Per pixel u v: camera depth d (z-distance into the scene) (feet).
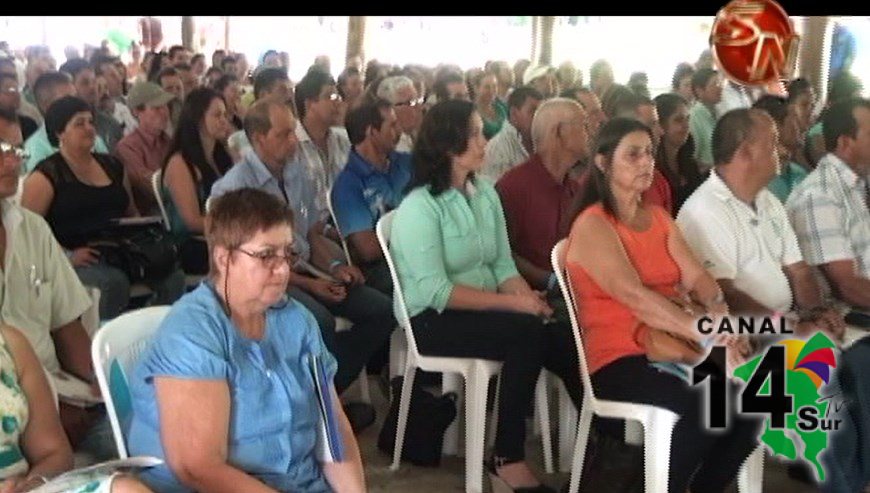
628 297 8.65
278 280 5.92
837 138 10.13
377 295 11.18
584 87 17.81
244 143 13.93
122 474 5.28
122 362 6.25
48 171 11.07
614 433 8.96
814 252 10.03
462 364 9.57
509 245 10.91
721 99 16.47
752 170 9.39
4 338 6.12
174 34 40.14
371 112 12.18
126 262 11.12
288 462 6.12
